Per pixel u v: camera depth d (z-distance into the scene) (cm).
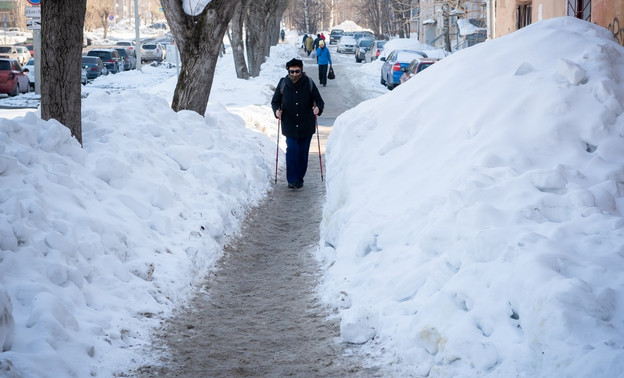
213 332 873
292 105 1772
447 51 5406
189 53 1892
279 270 1141
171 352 803
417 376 695
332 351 794
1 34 12338
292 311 941
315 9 14188
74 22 1220
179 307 937
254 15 5031
